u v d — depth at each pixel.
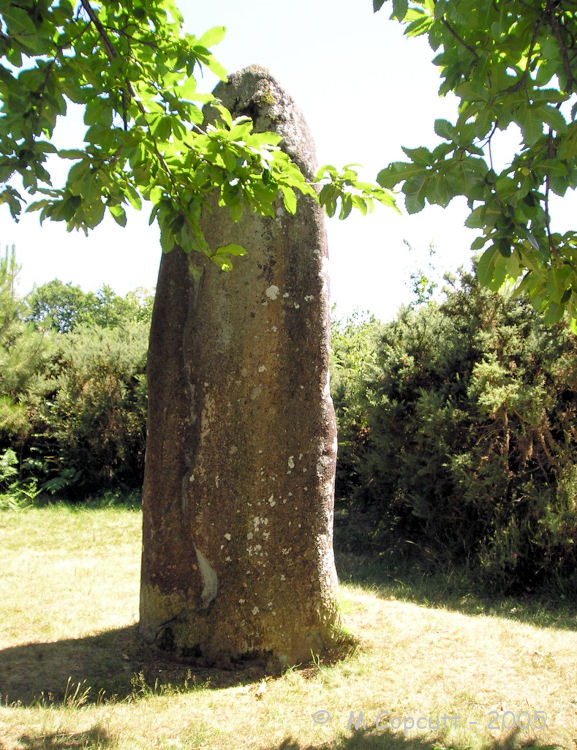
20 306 12.41
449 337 8.56
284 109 4.96
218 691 4.07
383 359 9.15
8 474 11.92
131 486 12.77
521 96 2.27
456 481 7.71
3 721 3.50
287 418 4.70
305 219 4.86
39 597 5.96
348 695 3.92
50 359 13.35
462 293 8.62
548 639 4.93
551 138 2.45
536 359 7.87
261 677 4.29
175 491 4.71
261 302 4.73
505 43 2.44
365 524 9.79
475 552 7.92
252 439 4.65
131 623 5.22
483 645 4.67
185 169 2.93
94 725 3.52
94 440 12.28
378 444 8.78
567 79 2.30
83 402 12.39
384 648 4.59
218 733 3.47
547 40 2.34
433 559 8.09
